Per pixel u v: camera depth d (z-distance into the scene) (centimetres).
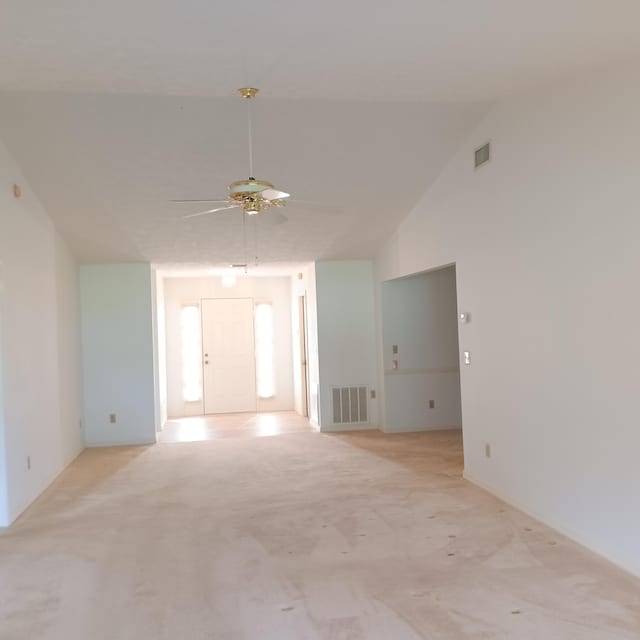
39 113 457
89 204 597
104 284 788
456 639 276
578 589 325
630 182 335
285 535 424
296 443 757
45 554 399
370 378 840
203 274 1005
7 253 477
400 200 638
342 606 313
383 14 269
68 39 295
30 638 288
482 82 380
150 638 285
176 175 549
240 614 307
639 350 331
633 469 339
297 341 1054
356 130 504
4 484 458
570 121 384
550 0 253
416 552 385
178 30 285
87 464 675
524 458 455
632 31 291
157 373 889
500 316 482
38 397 557
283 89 384
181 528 447
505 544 393
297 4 256
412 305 816
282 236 723
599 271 362
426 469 604
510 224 461
